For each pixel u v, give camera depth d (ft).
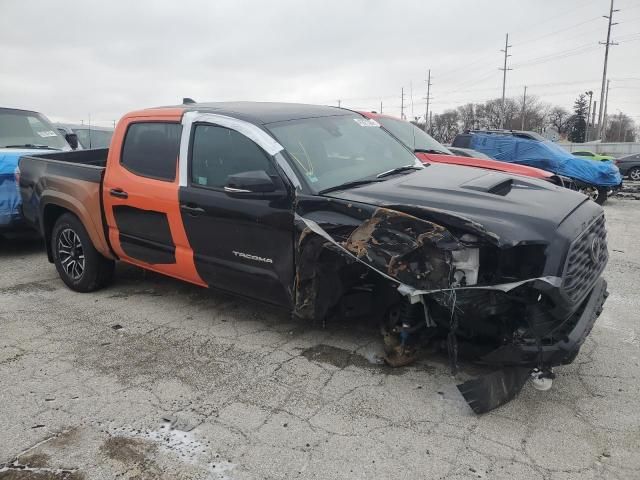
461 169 14.15
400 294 11.57
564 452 9.59
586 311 11.02
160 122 15.78
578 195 12.35
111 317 16.28
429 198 11.26
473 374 12.26
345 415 10.78
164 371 12.74
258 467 9.26
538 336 9.96
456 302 10.25
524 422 10.52
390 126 29.86
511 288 9.77
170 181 15.11
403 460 9.39
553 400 11.32
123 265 22.12
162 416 10.82
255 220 13.00
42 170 19.49
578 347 10.14
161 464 9.36
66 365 13.10
